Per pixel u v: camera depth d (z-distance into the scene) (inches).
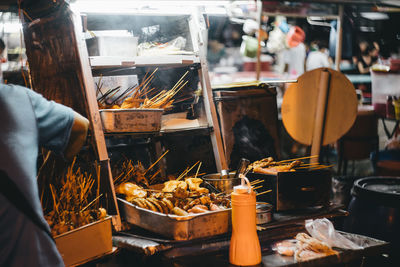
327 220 113.9
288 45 245.3
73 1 110.1
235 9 220.7
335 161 271.4
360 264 111.3
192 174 147.9
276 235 112.8
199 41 134.3
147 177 139.9
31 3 115.1
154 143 148.0
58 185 114.9
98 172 110.2
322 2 229.1
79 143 86.2
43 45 118.0
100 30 139.9
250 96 146.0
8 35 155.5
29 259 71.2
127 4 118.7
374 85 224.4
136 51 121.7
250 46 249.4
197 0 131.7
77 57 107.7
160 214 99.0
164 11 127.3
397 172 185.2
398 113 204.8
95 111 109.0
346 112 158.7
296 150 274.2
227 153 139.5
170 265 96.5
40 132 79.0
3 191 70.7
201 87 137.0
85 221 97.5
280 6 228.1
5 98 74.8
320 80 155.3
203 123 138.0
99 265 100.9
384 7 234.5
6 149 71.7
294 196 119.1
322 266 102.3
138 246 96.6
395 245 129.3
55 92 118.0
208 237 101.0
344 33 245.3
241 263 97.0
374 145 228.8
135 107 120.7
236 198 97.0
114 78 143.1
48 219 98.5
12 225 70.8
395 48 255.8
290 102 155.9
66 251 91.6
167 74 148.9
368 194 137.7
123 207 112.5
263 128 148.3
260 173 123.3
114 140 156.9
